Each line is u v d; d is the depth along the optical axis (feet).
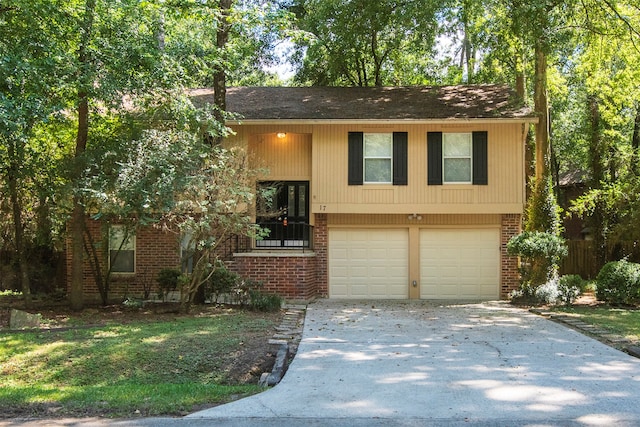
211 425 19.74
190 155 42.68
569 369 27.89
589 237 88.63
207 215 43.11
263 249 58.75
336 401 22.66
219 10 49.32
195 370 30.25
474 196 59.31
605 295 52.47
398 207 59.47
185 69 48.98
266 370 30.42
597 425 19.40
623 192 68.13
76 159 44.09
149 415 20.97
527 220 61.72
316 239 61.16
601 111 77.46
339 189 59.72
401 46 79.66
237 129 59.93
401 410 21.35
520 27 52.31
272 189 48.08
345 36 69.62
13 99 36.65
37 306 49.55
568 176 106.83
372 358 30.76
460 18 64.49
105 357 30.99
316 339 36.22
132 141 42.80
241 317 44.06
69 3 44.04
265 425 19.72
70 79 42.09
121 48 43.91
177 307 49.06
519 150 59.36
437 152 59.62
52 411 21.45
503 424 19.58
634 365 28.73
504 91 66.90
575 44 63.41
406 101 64.03
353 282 61.21
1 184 48.21
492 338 36.60
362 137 59.88
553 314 46.34
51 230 51.34
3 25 42.06
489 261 60.95
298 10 81.46
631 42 60.64
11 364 30.07
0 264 61.72
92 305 50.70
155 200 40.22
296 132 60.23
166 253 59.21
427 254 61.31
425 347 33.73
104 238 50.44
